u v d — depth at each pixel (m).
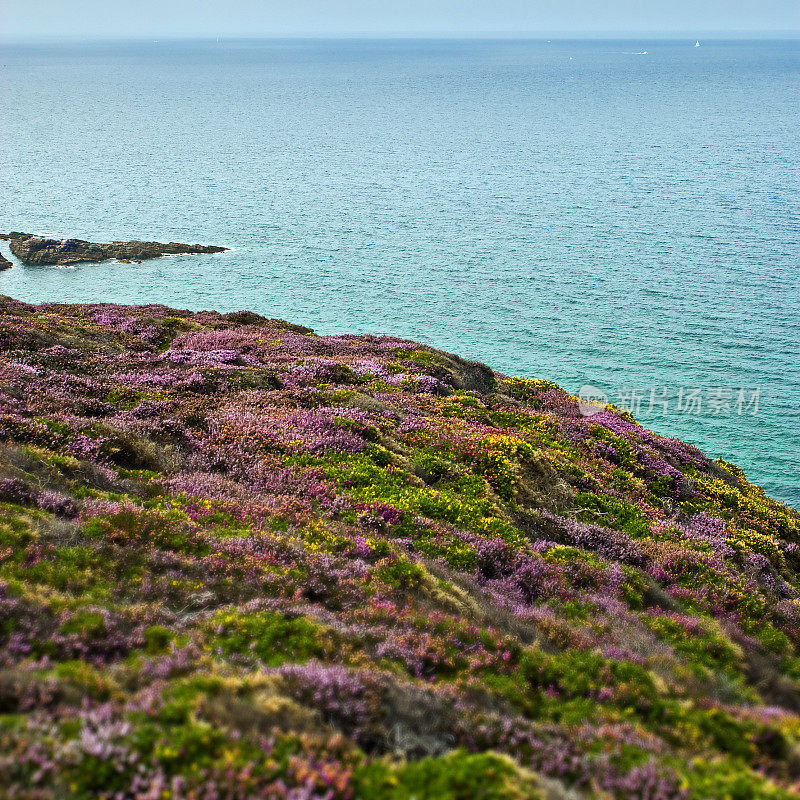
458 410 30.73
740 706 12.34
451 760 8.59
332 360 34.62
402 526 18.88
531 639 13.91
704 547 22.81
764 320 100.00
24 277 111.06
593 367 85.69
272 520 17.30
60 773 7.43
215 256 128.12
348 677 10.28
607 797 8.60
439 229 153.62
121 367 29.16
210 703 8.91
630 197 184.00
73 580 12.38
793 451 67.50
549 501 23.61
